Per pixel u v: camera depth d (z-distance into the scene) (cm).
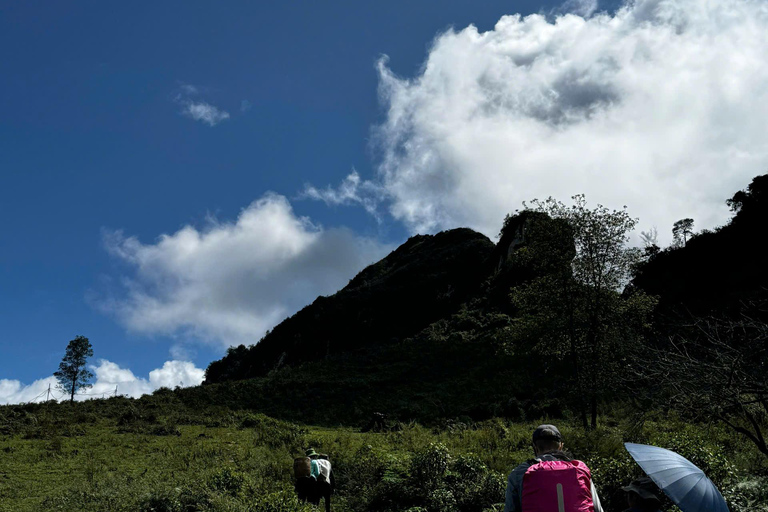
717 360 894
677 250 7006
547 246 2400
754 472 1056
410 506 1128
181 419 3206
